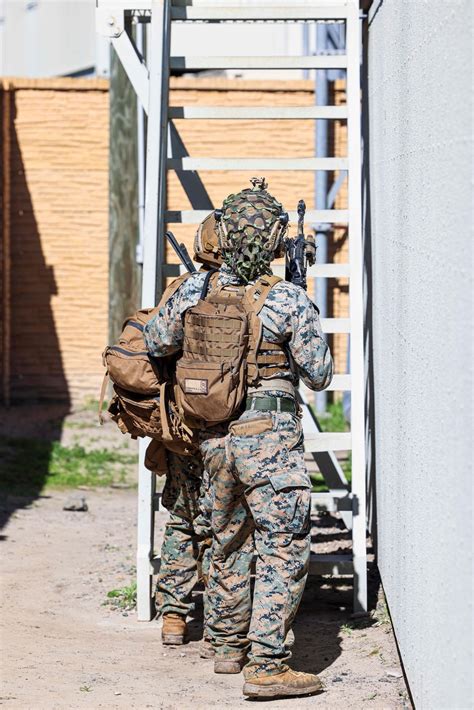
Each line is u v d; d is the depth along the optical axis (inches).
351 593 470.9
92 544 571.2
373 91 478.9
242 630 359.3
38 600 458.3
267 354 322.7
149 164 437.1
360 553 428.5
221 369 317.1
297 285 342.6
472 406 215.8
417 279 303.1
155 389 356.8
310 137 979.9
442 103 254.2
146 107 475.2
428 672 271.4
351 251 442.3
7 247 994.1
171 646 394.6
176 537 392.2
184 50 1144.2
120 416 378.9
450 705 238.1
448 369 243.9
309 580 491.2
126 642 400.8
